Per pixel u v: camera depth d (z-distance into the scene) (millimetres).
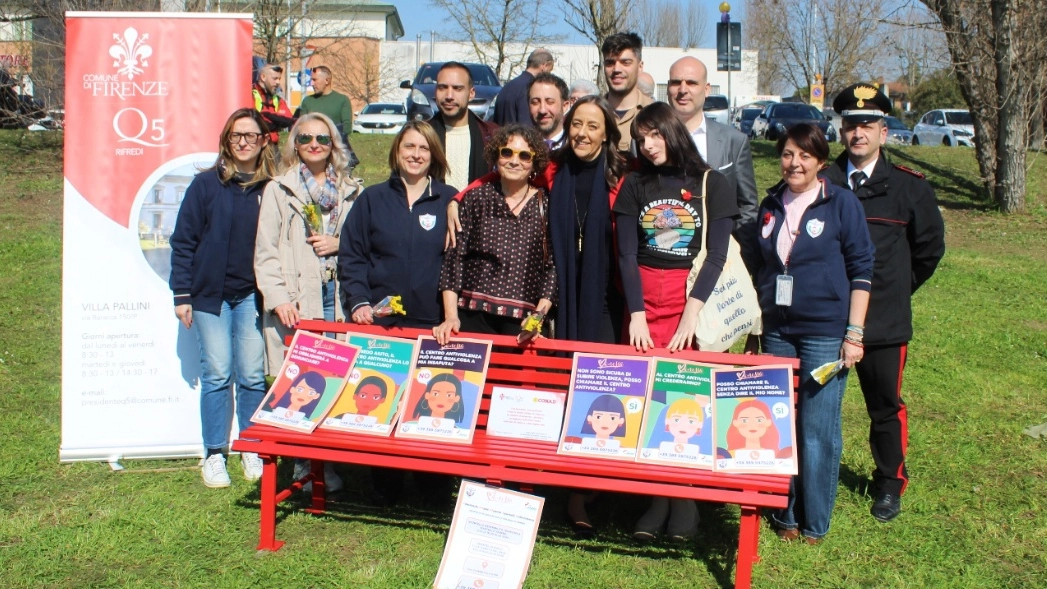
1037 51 14664
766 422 3982
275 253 4840
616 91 5500
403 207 4668
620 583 4047
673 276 4316
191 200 4910
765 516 4781
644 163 4348
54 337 7664
